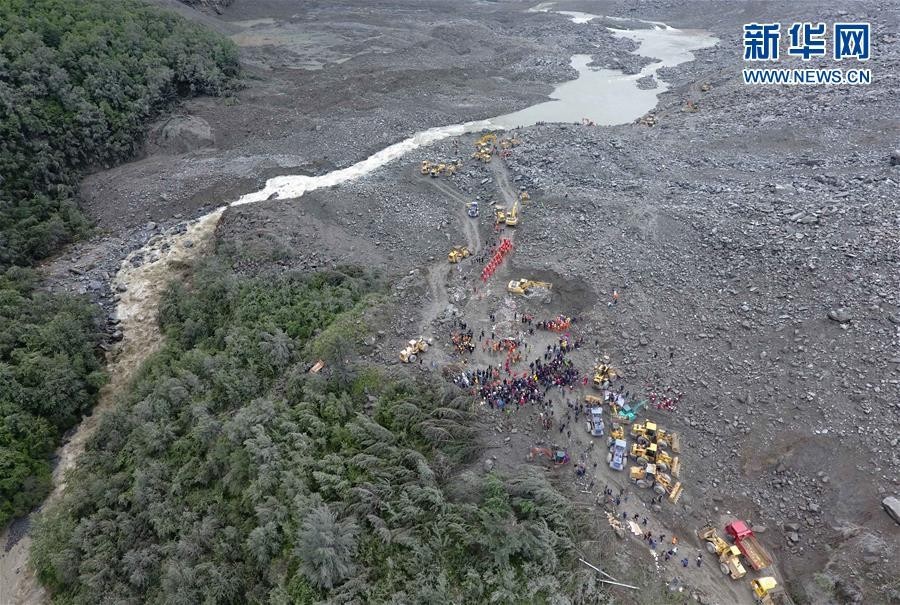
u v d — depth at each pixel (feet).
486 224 257.55
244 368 187.01
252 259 246.06
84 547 152.97
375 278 226.17
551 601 114.21
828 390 154.61
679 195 250.98
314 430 153.58
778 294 184.14
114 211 298.15
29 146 290.56
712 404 162.09
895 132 266.98
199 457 164.66
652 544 133.08
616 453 148.56
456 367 177.37
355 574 122.01
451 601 115.34
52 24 325.21
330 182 317.01
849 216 203.00
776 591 123.85
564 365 178.50
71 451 191.93
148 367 206.59
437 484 137.39
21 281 242.37
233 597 130.11
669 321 189.16
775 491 141.79
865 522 130.11
